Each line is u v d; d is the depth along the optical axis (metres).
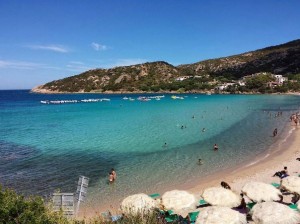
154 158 34.03
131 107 108.31
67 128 57.81
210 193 18.23
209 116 74.12
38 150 38.38
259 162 31.81
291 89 188.62
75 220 12.20
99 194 23.56
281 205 15.01
